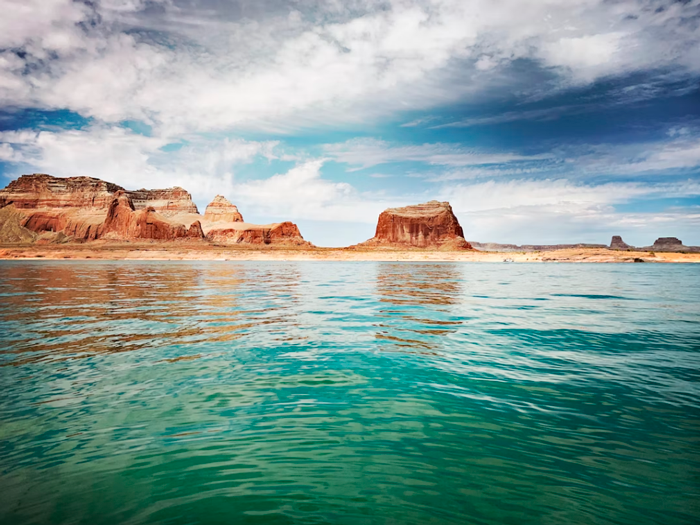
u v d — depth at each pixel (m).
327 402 6.22
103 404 6.09
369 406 6.07
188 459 4.53
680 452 4.68
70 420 5.51
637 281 35.78
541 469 4.33
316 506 3.72
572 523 3.46
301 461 4.50
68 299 19.66
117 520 3.51
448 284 31.50
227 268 63.59
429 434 5.14
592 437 5.06
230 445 4.85
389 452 4.71
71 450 4.71
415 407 6.03
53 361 8.42
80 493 3.92
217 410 5.89
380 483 4.09
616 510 3.64
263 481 4.12
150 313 15.23
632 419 5.59
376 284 31.19
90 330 11.84
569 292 24.88
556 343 10.34
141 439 4.99
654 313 15.73
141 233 183.00
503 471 4.30
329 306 17.52
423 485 4.05
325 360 8.60
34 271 49.47
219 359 8.64
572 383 7.12
